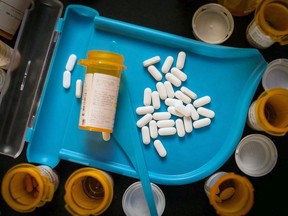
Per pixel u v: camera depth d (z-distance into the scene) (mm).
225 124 759
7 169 792
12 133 750
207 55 763
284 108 741
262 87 802
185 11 803
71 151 745
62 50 762
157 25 804
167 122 751
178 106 742
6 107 752
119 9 804
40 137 754
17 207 678
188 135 760
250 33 770
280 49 802
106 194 673
